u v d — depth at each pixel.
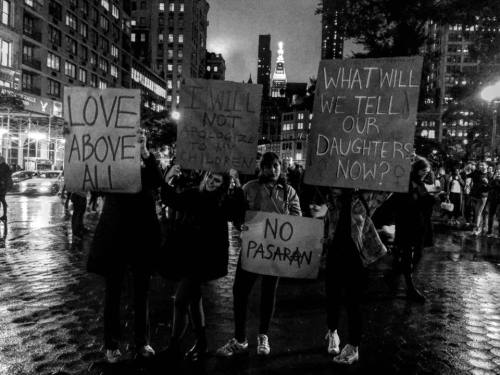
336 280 4.20
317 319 5.23
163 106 104.75
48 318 4.98
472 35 29.84
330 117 4.32
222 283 6.71
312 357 4.19
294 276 4.18
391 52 19.73
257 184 4.36
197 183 4.18
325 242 4.34
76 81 55.12
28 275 6.81
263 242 4.19
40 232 11.21
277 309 5.55
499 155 37.44
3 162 11.45
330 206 4.32
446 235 12.69
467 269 8.17
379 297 6.26
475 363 4.16
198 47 127.06
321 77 4.37
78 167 4.09
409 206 6.22
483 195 12.89
